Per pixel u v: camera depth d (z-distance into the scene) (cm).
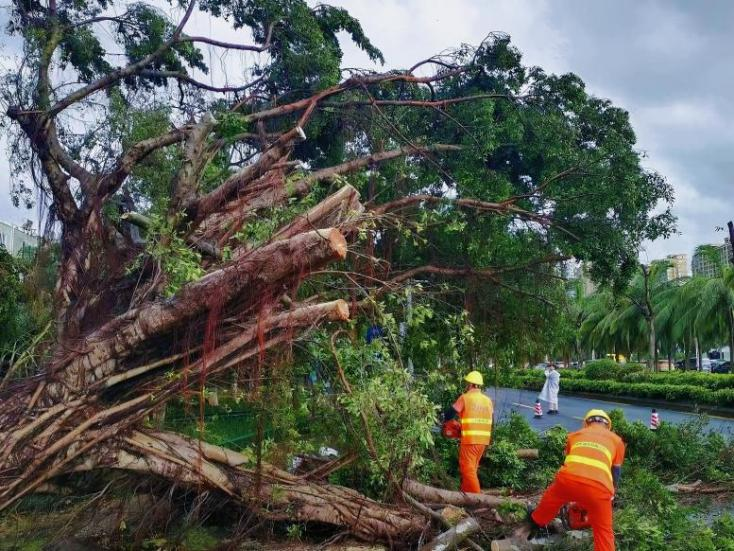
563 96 1073
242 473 632
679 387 2441
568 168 1014
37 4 905
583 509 604
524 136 1039
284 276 516
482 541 632
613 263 1005
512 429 1052
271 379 611
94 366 548
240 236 605
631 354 4788
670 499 687
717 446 994
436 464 813
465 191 978
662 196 1051
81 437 546
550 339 1117
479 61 1038
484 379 1120
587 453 572
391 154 901
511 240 1034
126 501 621
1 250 892
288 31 1058
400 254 970
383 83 977
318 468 686
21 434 529
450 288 990
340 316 536
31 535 611
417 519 642
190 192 650
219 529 667
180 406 648
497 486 908
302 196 733
